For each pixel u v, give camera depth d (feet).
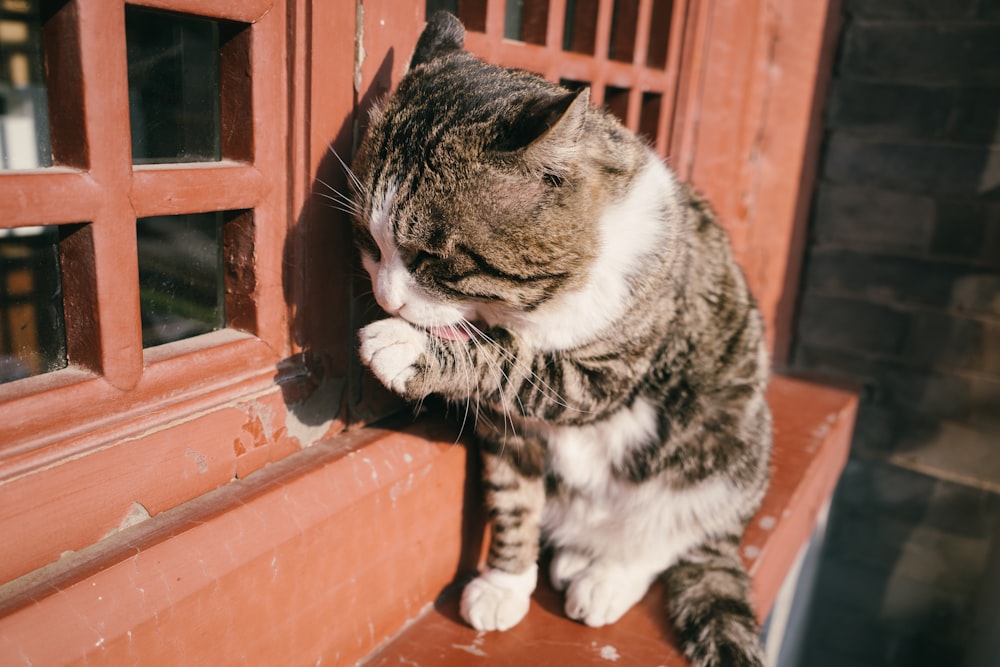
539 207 1.21
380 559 1.33
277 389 1.22
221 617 1.06
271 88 1.12
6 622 0.86
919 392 2.78
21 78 0.91
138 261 1.09
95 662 0.91
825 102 2.75
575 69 1.71
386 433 1.40
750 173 2.62
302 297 1.24
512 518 1.52
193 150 1.13
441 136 1.17
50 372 0.99
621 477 1.60
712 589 1.53
